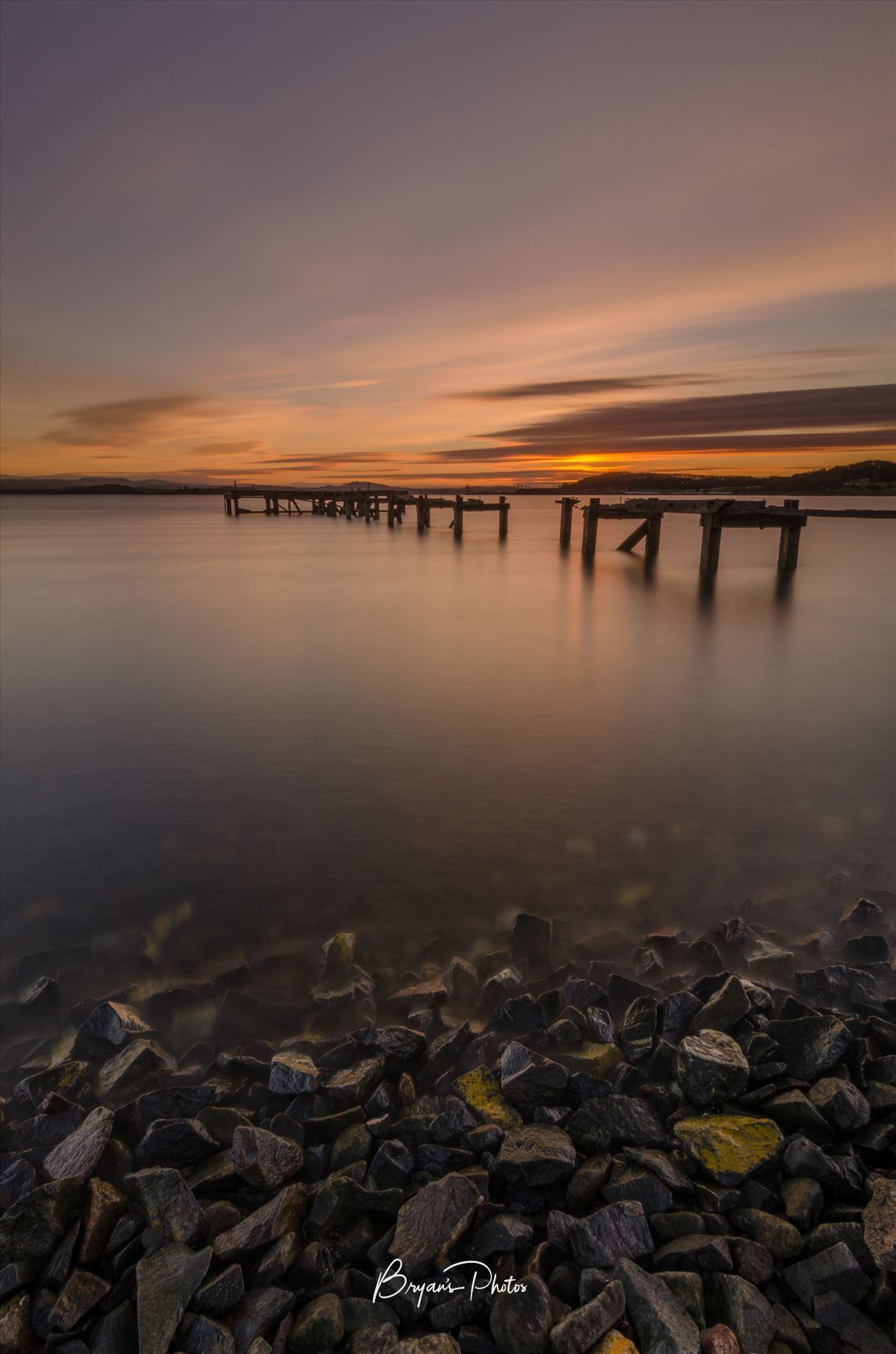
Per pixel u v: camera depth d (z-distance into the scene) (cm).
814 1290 276
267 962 523
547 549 4219
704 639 1659
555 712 1111
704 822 737
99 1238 305
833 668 1388
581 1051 407
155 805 785
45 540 5009
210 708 1135
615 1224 302
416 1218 307
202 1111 375
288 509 9294
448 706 1142
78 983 507
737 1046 394
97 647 1596
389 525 6519
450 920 572
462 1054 419
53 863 666
